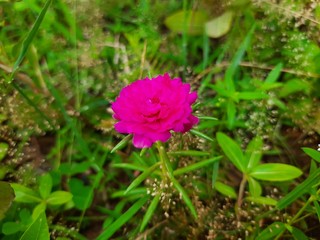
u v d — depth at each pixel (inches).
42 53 6.9
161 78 4.2
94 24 7.2
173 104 3.9
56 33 7.0
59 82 6.6
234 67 6.3
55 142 6.4
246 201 5.5
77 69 6.7
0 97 5.8
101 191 5.9
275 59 6.7
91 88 6.9
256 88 6.1
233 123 6.1
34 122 6.1
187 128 4.1
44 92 6.5
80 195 5.6
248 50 6.7
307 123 6.0
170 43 7.4
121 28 7.4
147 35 7.0
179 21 7.1
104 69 6.9
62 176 6.0
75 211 5.7
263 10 6.6
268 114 6.0
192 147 5.6
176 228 5.4
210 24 6.9
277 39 6.6
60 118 6.3
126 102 4.0
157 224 5.3
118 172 6.1
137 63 6.9
